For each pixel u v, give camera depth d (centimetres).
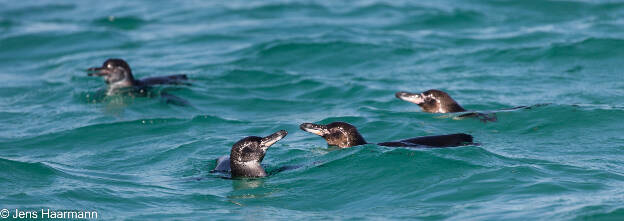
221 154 1367
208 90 2020
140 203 1044
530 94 1830
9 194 1060
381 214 968
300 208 1021
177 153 1382
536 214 914
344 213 986
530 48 2334
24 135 1580
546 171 1116
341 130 1349
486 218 914
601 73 2023
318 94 1962
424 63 2283
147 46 2752
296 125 1609
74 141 1522
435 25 2880
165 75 2227
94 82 2170
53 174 1182
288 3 3441
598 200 952
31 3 3853
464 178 1092
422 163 1170
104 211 1000
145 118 1702
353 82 2058
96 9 3641
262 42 2622
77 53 2689
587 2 3112
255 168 1196
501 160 1188
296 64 2345
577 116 1523
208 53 2561
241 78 2175
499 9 3133
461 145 1278
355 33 2738
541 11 3039
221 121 1675
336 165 1209
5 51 2761
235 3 3550
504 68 2159
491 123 1520
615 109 1563
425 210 970
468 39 2597
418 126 1540
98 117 1739
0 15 3506
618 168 1138
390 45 2511
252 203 1047
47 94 2042
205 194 1096
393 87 1986
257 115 1764
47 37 2931
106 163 1325
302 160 1284
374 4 3297
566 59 2195
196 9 3472
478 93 1870
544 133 1419
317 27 2892
